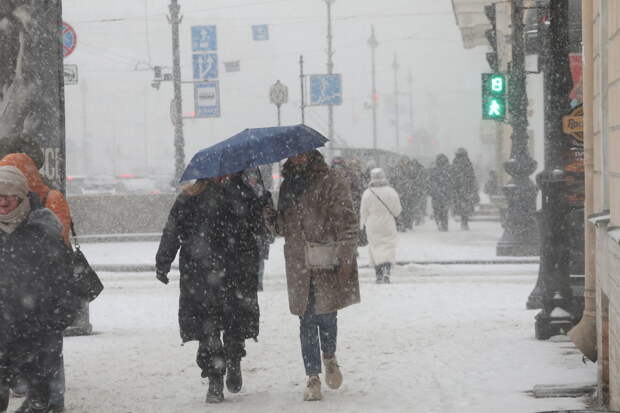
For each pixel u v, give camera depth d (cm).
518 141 3388
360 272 3033
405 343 1619
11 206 1068
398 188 4888
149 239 4325
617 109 1048
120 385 1354
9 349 1092
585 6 1270
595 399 1172
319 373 1307
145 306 2308
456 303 2173
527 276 2830
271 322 1912
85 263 1130
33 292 1081
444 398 1195
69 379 1395
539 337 1623
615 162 1066
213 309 1234
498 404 1148
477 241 4144
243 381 1371
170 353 1603
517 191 3359
